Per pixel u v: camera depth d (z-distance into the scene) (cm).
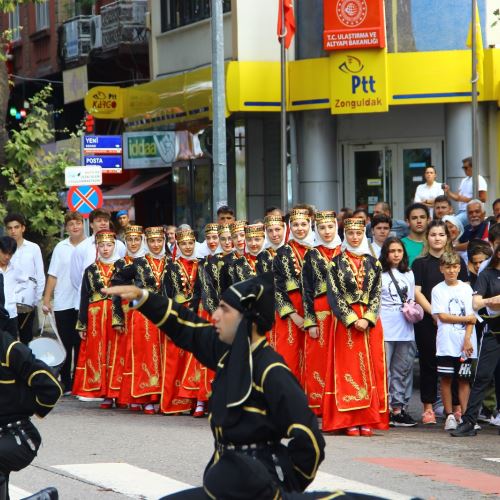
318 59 2717
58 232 2403
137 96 3175
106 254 1680
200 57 3088
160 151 3083
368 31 2627
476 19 2547
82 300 1684
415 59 2644
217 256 1552
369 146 2841
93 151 2508
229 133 2939
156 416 1562
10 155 2420
